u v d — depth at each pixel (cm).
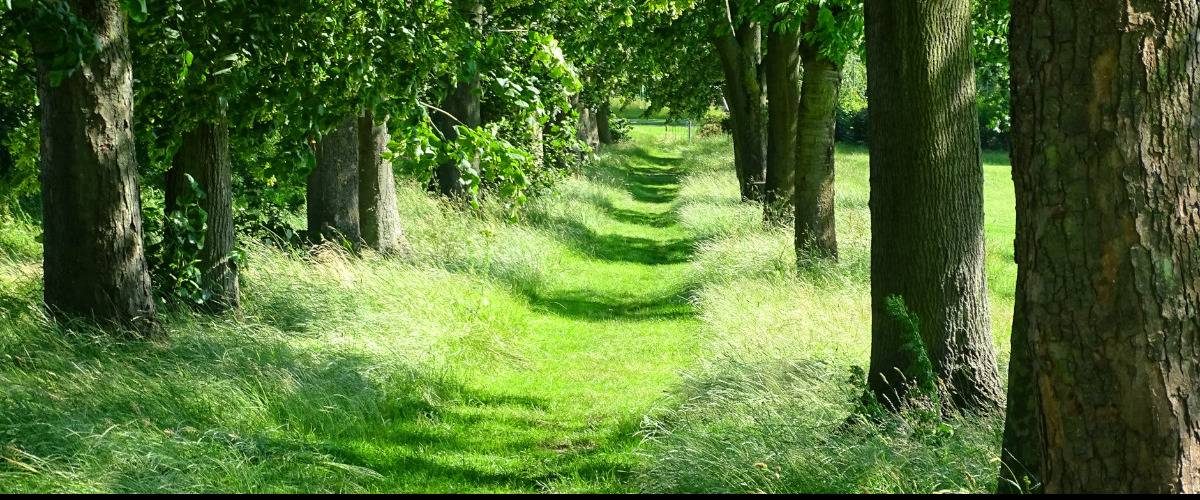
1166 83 312
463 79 877
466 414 857
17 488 515
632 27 1925
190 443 610
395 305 1058
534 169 1792
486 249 1417
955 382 664
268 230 1252
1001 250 1781
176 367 753
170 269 934
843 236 1555
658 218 2314
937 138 658
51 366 711
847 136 5328
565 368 1038
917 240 664
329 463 644
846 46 1216
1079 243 322
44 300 822
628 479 683
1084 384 326
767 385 773
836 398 723
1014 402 484
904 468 559
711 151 3944
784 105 1695
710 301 1216
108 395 671
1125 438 323
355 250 1323
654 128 6444
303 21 834
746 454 612
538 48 909
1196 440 318
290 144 870
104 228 810
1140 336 316
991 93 1611
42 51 750
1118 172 315
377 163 1334
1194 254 315
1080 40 318
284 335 909
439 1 871
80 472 547
